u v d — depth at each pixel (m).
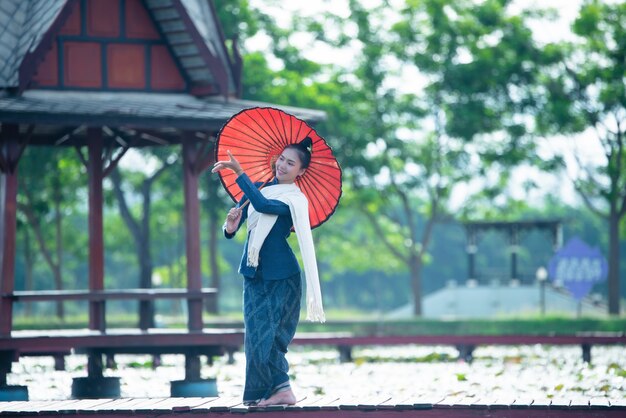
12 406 13.61
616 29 64.06
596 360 32.97
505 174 70.00
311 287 12.88
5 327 21.81
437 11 65.75
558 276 51.78
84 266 115.94
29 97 22.66
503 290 78.25
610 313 67.88
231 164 12.99
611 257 67.88
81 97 23.34
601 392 19.97
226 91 23.94
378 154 67.38
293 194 13.16
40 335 21.59
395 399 13.66
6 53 23.14
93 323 23.36
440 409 13.03
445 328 53.69
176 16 23.72
